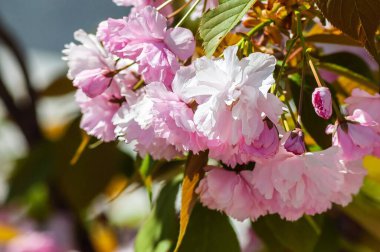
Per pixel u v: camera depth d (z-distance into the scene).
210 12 0.74
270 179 0.76
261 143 0.74
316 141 0.80
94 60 0.79
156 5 0.80
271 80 0.73
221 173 0.78
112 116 0.80
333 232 0.96
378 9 0.74
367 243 1.02
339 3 0.74
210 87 0.73
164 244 0.86
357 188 0.78
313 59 0.78
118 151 1.01
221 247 0.85
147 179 0.83
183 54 0.76
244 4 0.74
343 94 0.85
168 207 0.87
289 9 0.78
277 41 0.79
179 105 0.74
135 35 0.76
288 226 0.87
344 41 0.82
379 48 0.79
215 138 0.73
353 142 0.76
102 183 1.01
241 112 0.73
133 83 0.79
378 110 0.77
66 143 0.99
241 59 0.74
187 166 0.77
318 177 0.76
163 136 0.74
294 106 0.85
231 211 0.78
